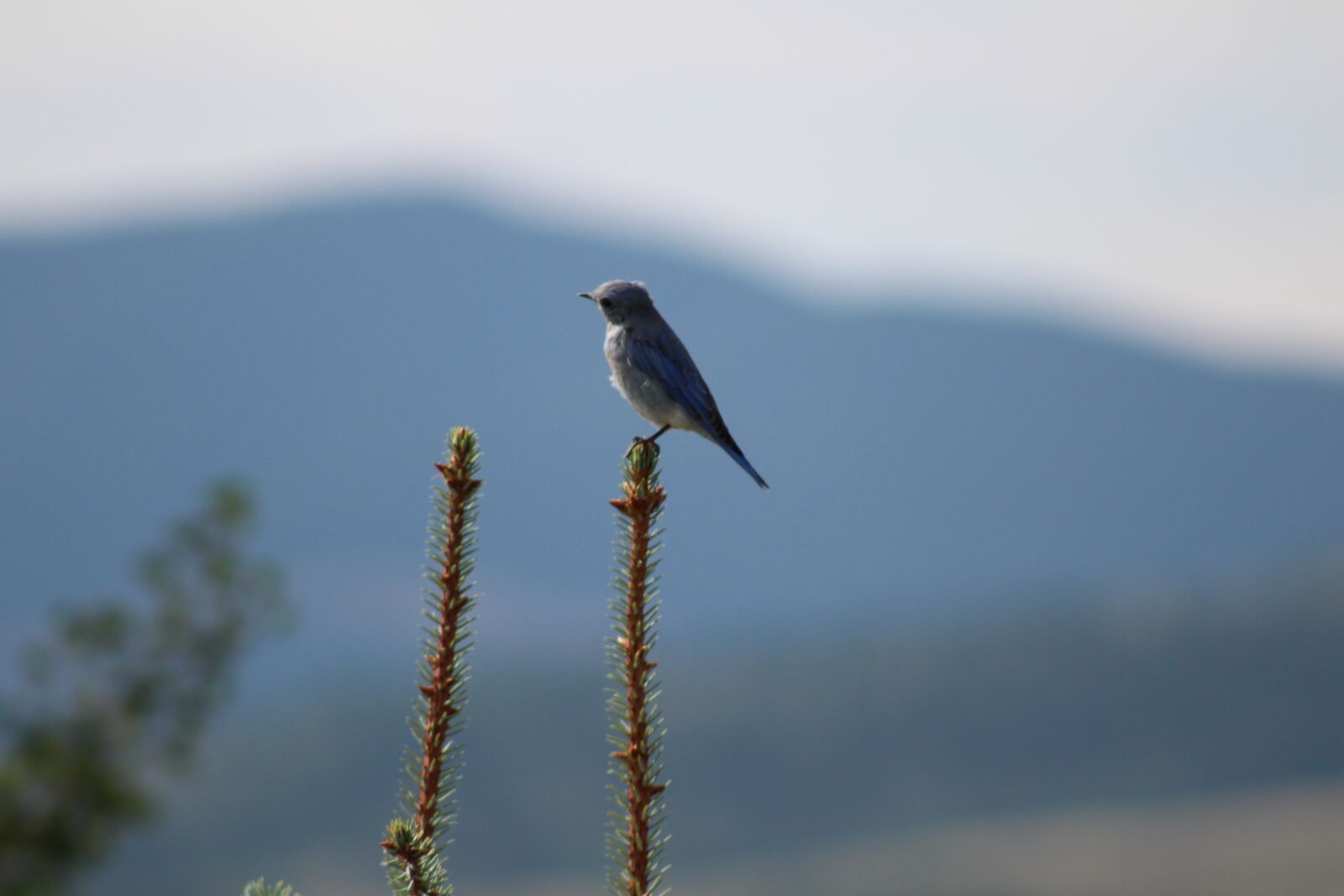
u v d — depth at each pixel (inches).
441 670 309.0
